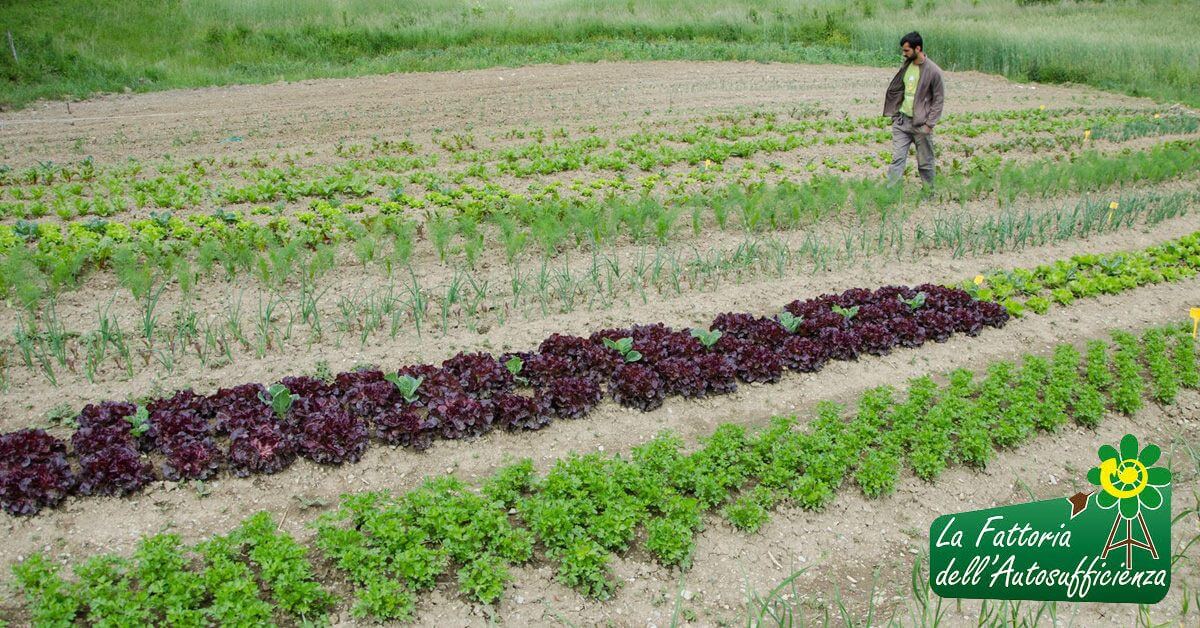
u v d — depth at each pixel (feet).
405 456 20.67
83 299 28.25
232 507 18.66
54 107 62.39
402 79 75.72
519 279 30.91
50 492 18.02
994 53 89.61
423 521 17.22
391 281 30.12
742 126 58.13
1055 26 102.58
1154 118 64.85
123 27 82.58
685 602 16.69
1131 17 111.14
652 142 52.80
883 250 35.14
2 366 23.29
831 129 58.08
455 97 67.21
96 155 48.67
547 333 26.81
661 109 63.72
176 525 17.97
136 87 69.05
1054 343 27.99
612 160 46.32
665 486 19.15
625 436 21.88
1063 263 33.53
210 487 19.13
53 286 27.50
